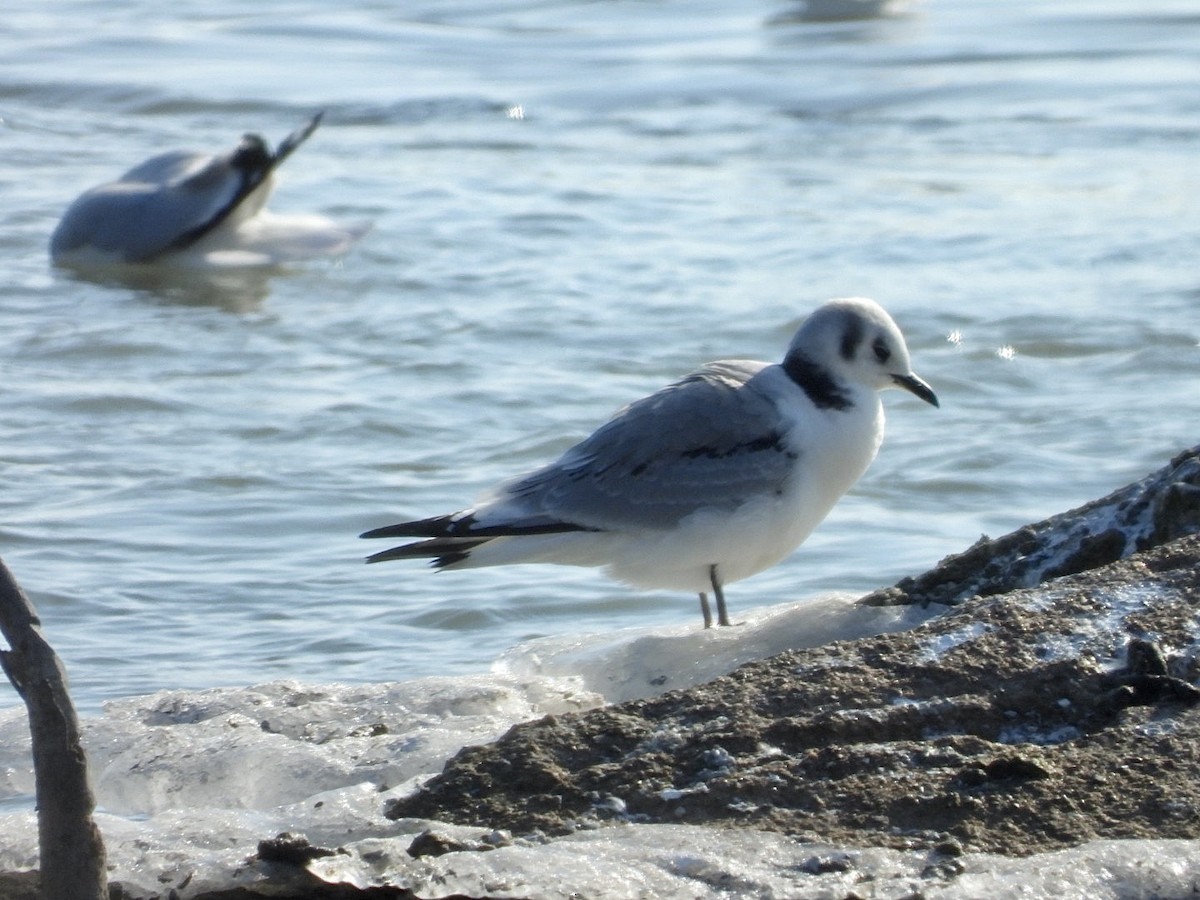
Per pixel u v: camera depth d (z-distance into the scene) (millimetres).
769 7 38594
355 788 7480
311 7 39938
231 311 20203
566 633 11461
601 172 26094
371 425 16047
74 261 22469
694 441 10570
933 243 21922
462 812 7098
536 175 26047
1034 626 8016
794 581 12430
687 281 20641
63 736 6074
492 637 11531
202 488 14477
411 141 28250
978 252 21484
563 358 18000
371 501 14172
